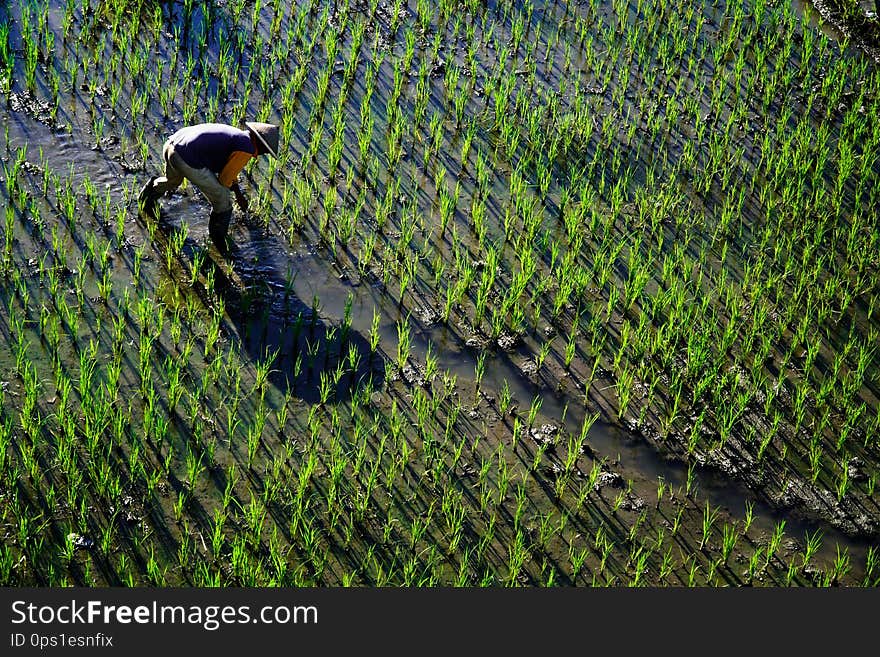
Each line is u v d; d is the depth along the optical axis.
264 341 9.27
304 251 10.50
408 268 10.36
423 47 14.73
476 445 8.46
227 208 9.95
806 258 11.02
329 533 7.54
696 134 13.48
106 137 11.77
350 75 13.68
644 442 8.77
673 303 10.40
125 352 8.88
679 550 7.83
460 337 9.73
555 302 10.07
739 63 14.81
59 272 9.62
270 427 8.37
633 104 14.05
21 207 10.32
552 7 16.38
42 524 7.22
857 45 16.34
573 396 9.19
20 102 12.03
